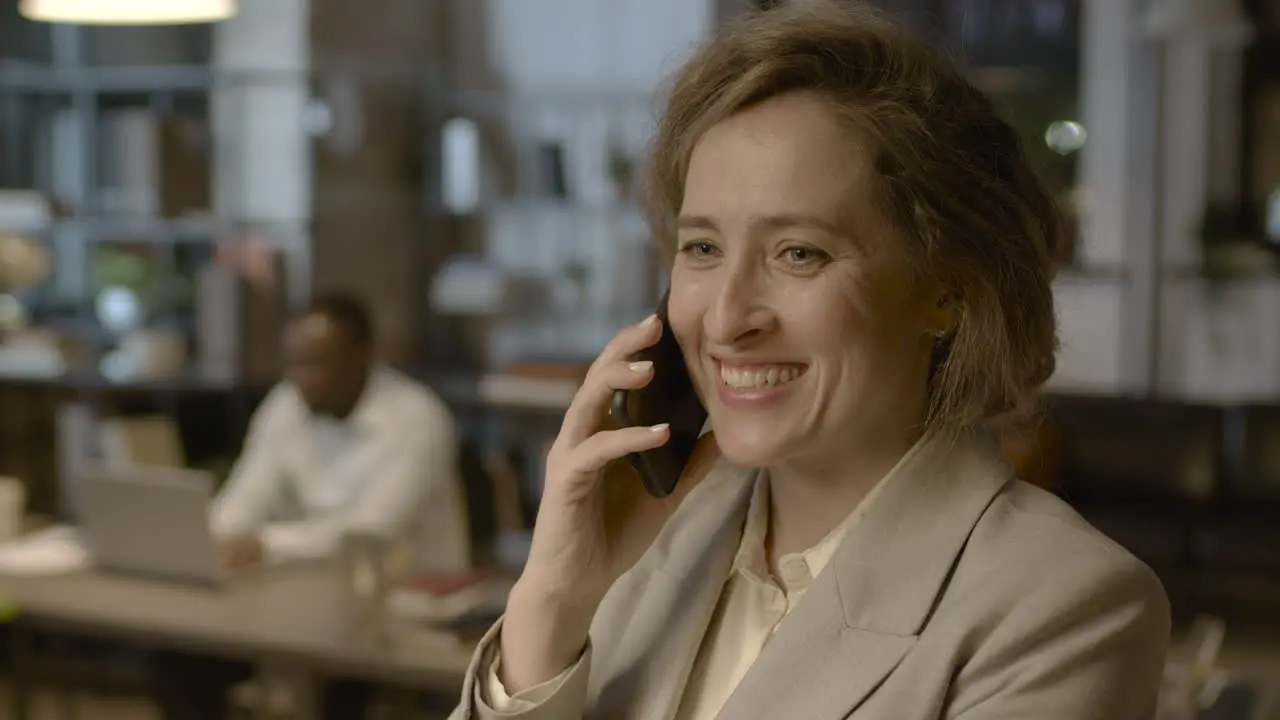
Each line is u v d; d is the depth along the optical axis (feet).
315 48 21.31
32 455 18.35
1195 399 18.61
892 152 3.11
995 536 3.22
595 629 3.82
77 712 12.75
